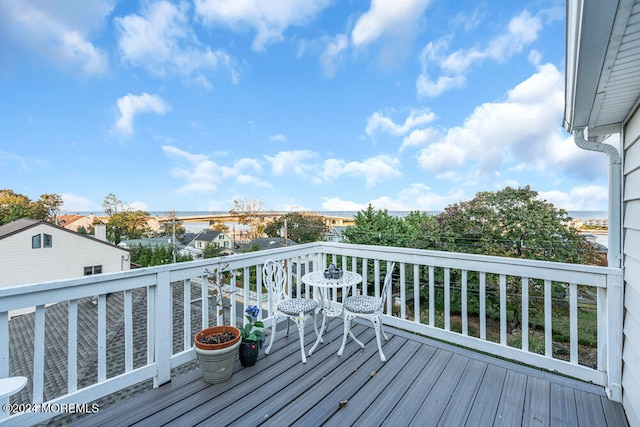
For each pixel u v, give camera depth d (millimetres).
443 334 2627
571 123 1914
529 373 2117
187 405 1771
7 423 1422
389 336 2764
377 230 10828
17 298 1436
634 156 1633
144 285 1938
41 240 14125
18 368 4988
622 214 1873
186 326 2219
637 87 1326
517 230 7398
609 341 1852
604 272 1885
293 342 2680
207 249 21656
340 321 3195
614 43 928
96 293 1721
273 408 1746
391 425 1609
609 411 1727
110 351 4438
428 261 2713
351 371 2162
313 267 3557
